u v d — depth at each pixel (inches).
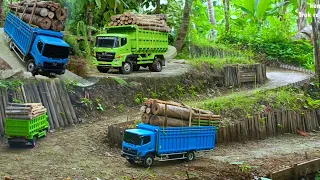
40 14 709.9
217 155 561.0
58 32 729.6
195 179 442.9
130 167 474.3
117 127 559.5
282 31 1366.9
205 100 770.2
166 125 496.1
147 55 857.5
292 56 1231.5
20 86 604.4
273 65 1226.0
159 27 869.2
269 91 827.4
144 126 493.7
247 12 1423.5
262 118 684.7
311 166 528.4
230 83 909.2
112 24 844.0
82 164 473.4
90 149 536.4
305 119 757.9
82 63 788.0
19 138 522.3
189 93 833.5
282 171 490.9
